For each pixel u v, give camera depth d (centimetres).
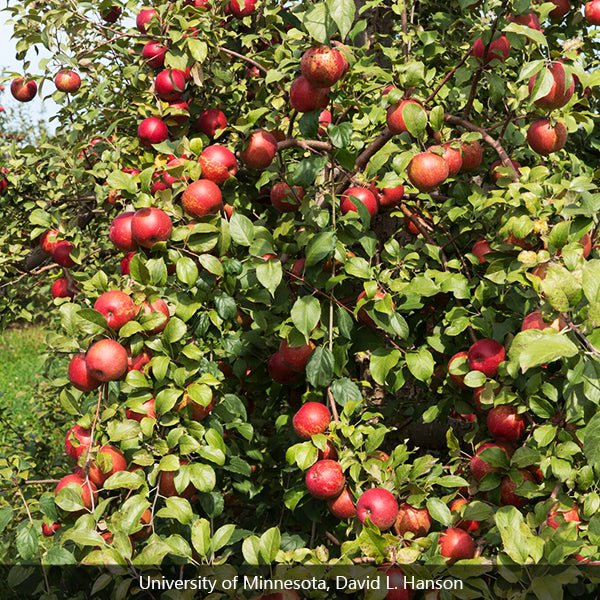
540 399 186
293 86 196
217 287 210
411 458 308
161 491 189
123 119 299
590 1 288
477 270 236
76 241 302
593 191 215
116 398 202
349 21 167
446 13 311
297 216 262
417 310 264
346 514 188
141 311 184
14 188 364
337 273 218
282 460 293
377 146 224
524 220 168
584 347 146
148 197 192
